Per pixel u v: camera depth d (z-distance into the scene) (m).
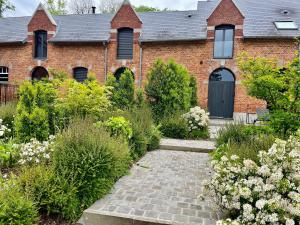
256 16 14.62
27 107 5.65
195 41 13.86
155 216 3.30
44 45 16.33
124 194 3.98
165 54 14.34
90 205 3.56
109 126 5.62
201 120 8.73
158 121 9.08
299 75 4.53
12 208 2.80
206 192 3.40
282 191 2.81
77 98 6.62
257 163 3.57
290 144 3.08
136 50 14.73
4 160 4.35
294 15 14.35
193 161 6.14
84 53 15.41
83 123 5.03
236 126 6.84
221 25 13.62
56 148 3.91
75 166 3.65
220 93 13.84
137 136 6.18
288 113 4.63
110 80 9.45
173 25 15.18
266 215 2.65
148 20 16.06
